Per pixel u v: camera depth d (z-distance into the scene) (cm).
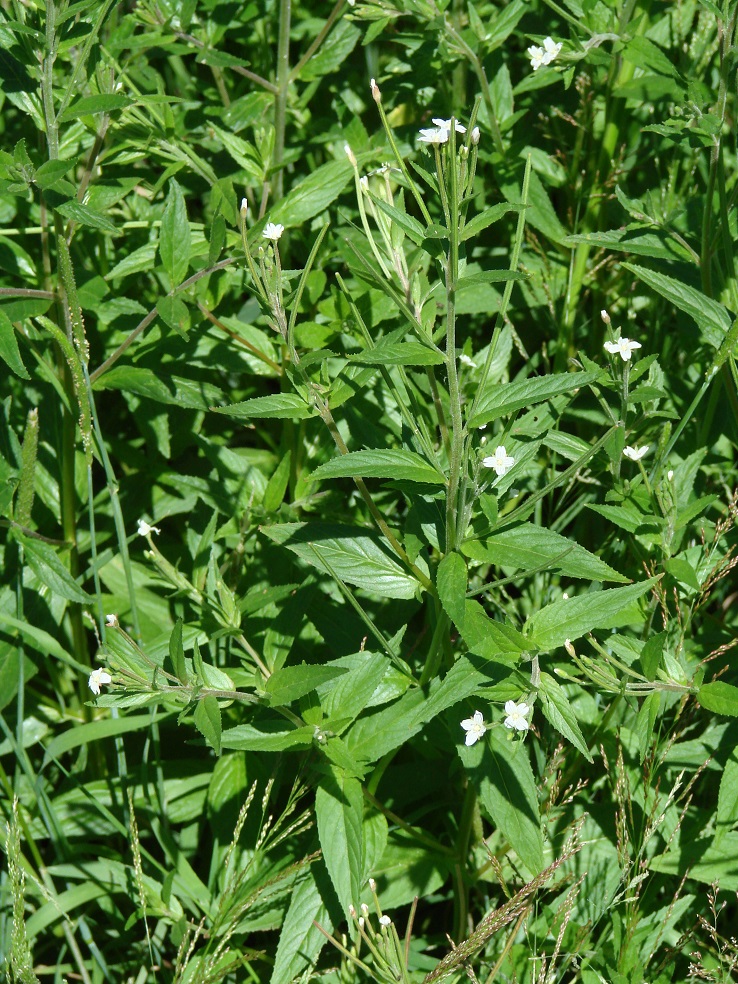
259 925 59
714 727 61
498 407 53
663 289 61
